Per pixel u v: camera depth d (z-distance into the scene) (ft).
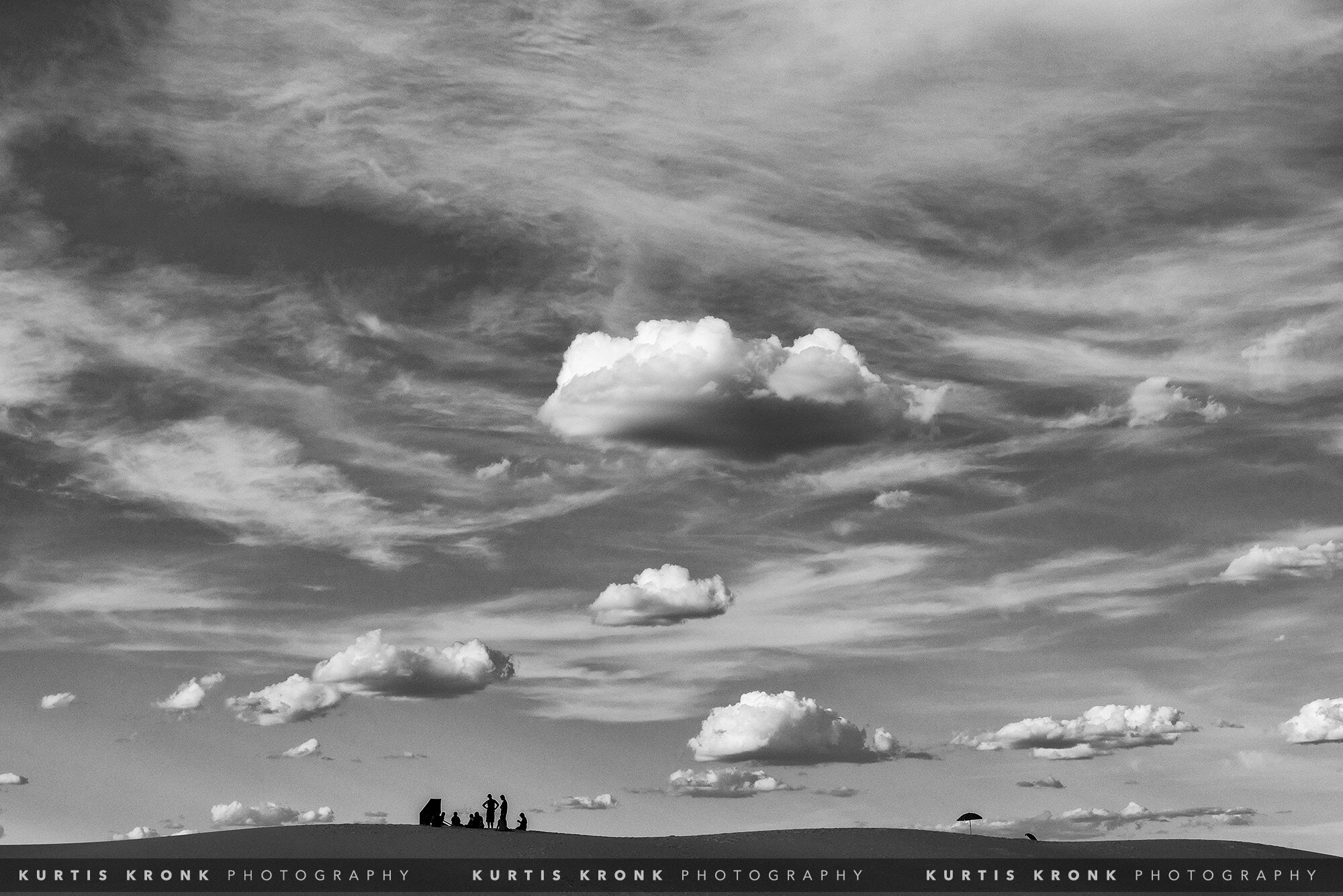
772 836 353.72
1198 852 352.28
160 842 320.50
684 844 338.95
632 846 328.90
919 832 360.89
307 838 323.16
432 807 351.05
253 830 332.19
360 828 334.44
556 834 339.57
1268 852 350.23
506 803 355.15
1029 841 357.00
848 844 342.23
